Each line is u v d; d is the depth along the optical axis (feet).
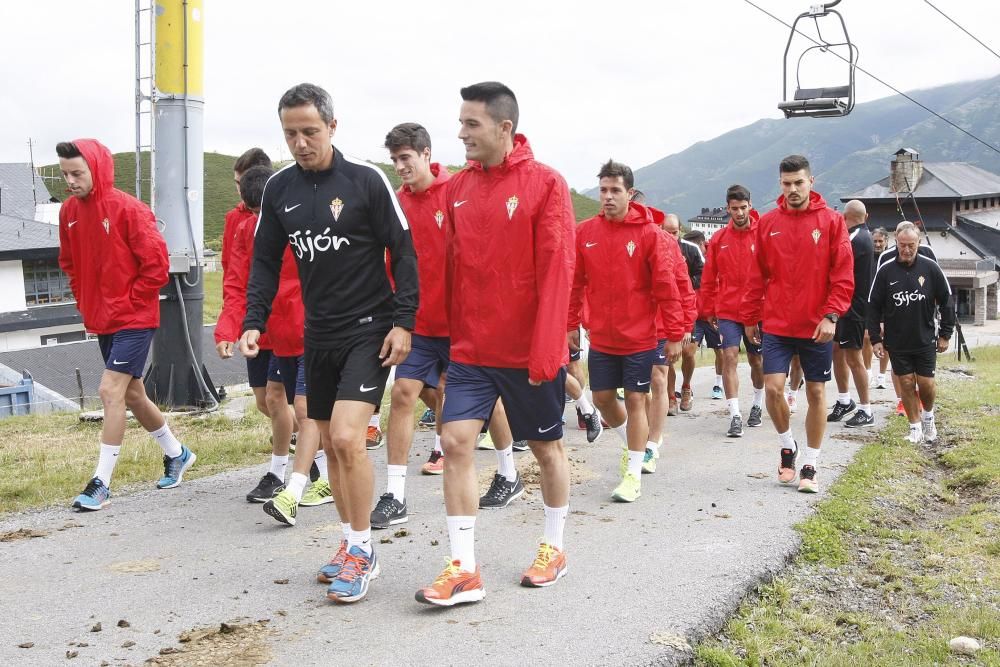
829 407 36.52
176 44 36.42
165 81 36.58
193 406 36.88
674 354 22.17
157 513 20.58
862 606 16.31
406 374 20.06
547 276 14.03
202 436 29.73
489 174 14.48
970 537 19.93
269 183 15.21
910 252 28.84
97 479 21.25
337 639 13.30
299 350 19.75
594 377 22.35
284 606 14.70
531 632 13.55
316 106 14.19
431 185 20.77
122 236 21.25
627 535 18.85
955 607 16.16
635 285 21.57
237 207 21.74
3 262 135.54
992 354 80.28
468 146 14.17
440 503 21.42
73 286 22.21
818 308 22.22
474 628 13.70
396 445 19.81
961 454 27.30
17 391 52.49
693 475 24.64
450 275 15.12
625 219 21.50
